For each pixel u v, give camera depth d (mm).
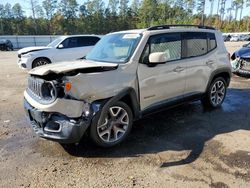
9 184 3207
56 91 3531
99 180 3254
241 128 4770
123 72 4047
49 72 3539
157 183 3162
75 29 84250
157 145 4133
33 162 3695
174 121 5133
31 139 4426
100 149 4016
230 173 3336
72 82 3525
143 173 3379
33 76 3934
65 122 3568
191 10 80750
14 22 83625
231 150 3930
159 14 81000
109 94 3857
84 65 3898
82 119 3652
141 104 4363
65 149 4039
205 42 5434
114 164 3605
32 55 10586
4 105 6477
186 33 5047
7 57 21172
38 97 3832
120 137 4133
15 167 3578
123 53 4398
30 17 84062
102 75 3801
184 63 4934
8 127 4988
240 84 8391
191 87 5191
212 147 4039
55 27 83375
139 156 3805
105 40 5098
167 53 4711
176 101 4953
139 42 4344
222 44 5840
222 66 5754
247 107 6004
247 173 3330
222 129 4730
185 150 3957
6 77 10453
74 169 3502
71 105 3566
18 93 7707
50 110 3584
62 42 11141
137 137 4426
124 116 4137
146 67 4316
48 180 3273
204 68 5355
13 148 4113
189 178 3248
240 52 9211
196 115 5465
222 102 6090
